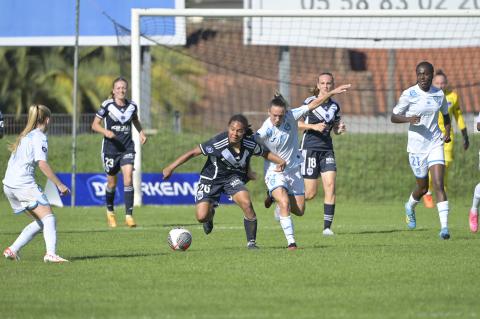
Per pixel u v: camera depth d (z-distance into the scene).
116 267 30.84
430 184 61.31
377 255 33.62
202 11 61.81
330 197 43.38
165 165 72.94
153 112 93.19
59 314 22.97
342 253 34.28
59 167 72.50
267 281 27.77
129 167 48.84
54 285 27.25
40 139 31.41
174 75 94.88
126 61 88.81
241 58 83.25
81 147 75.69
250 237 36.44
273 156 35.31
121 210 60.66
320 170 43.94
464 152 74.38
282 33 73.69
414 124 39.41
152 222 51.97
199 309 23.44
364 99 88.50
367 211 59.91
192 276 28.80
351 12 61.03
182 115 89.44
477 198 42.94
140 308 23.64
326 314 22.70
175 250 35.84
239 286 26.92
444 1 72.81
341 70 89.44
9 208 63.69
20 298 25.20
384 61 87.94
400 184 71.06
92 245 38.81
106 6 72.62
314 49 89.81
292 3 73.44
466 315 22.48
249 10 61.75
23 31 73.44
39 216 32.12
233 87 93.75
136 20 61.81
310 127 41.94
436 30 73.31
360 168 73.12
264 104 92.38
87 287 26.88
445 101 40.59
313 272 29.47
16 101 95.31
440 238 40.25
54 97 95.25
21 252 36.19
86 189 64.44
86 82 95.56
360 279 28.06
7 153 73.38
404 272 29.44
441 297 25.02
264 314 22.70
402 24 73.50
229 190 36.03
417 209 60.84
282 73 76.06
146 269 30.36
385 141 77.44
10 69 95.69
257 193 69.69
